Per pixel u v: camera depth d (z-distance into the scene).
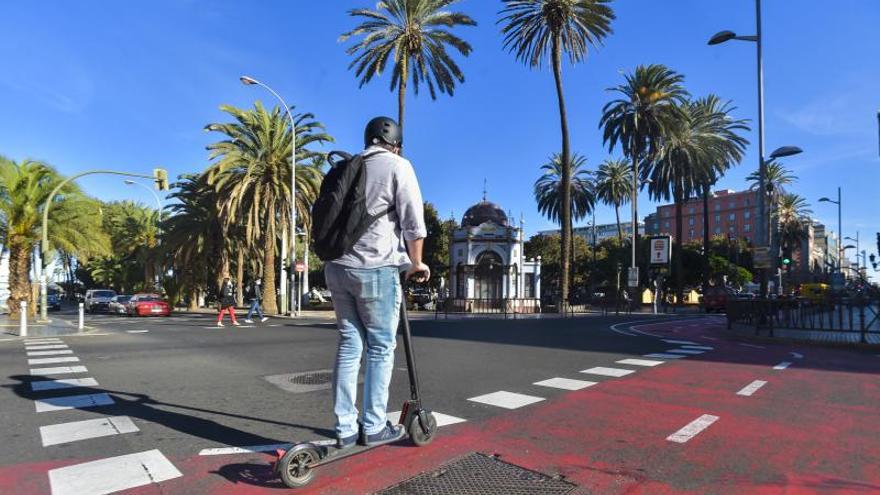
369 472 3.43
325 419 4.89
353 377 3.42
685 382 6.88
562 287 32.47
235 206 29.14
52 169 25.42
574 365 8.39
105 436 4.31
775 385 6.67
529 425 4.73
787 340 12.54
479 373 7.59
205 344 11.84
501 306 34.72
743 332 14.34
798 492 3.25
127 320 25.16
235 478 3.36
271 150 30.62
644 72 39.91
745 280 62.03
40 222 25.22
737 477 3.49
